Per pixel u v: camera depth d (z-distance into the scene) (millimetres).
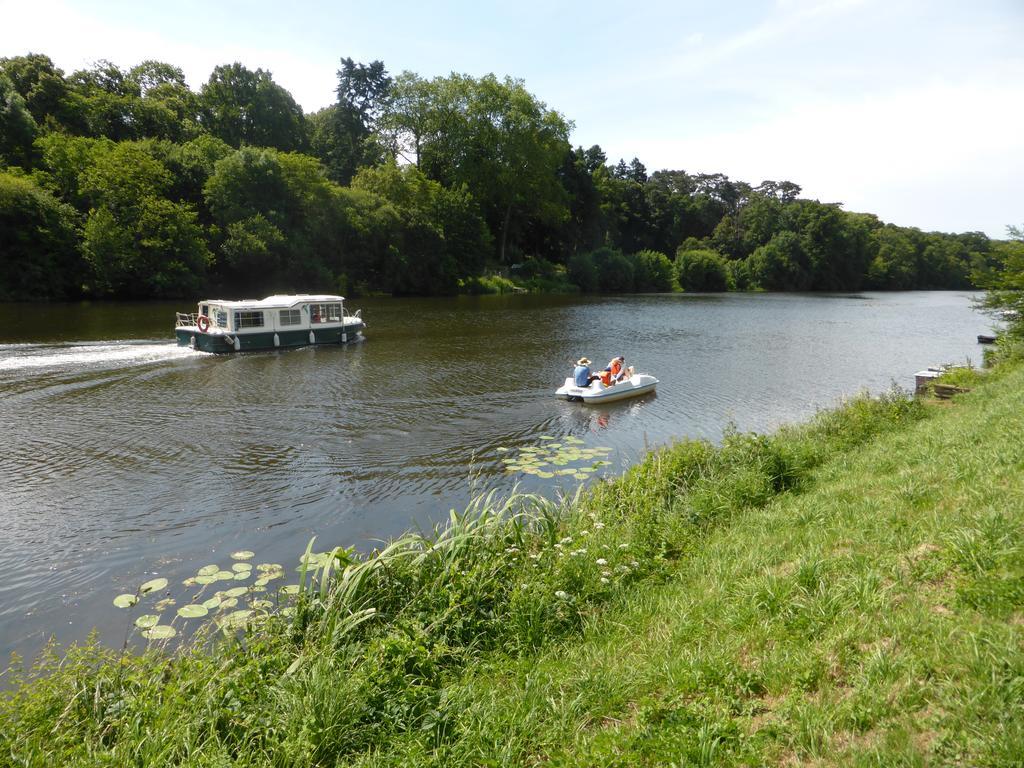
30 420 16766
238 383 21531
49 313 38656
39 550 9594
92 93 63688
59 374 22188
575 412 18391
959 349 32125
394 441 15320
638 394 20609
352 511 11188
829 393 21219
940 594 5145
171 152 57031
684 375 24297
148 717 4809
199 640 6270
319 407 18516
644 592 6734
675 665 4980
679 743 4055
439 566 7086
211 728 4609
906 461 9727
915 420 13703
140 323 34750
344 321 31875
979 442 9703
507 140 78250
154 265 49938
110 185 49219
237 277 56688
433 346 30562
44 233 46094
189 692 5109
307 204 60594
